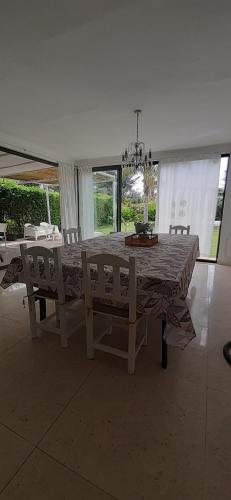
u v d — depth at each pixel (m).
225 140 3.71
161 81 2.00
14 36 1.45
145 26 1.39
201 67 1.81
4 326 2.11
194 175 4.14
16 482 0.93
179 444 1.08
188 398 1.33
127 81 2.00
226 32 1.44
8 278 1.89
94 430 1.15
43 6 1.24
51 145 3.98
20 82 2.01
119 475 0.95
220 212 4.25
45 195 8.40
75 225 5.29
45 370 1.55
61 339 1.79
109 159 4.84
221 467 0.98
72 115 2.72
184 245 2.42
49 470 0.97
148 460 1.01
